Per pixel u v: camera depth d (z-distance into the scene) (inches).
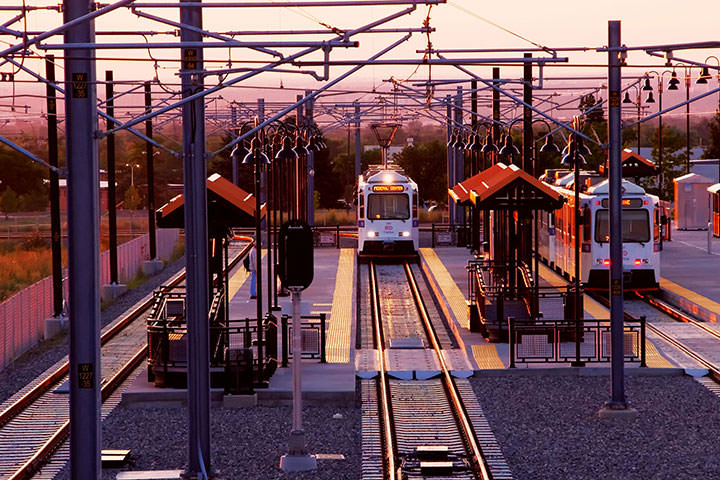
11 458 1651.1
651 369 2202.3
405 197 4751.5
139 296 3673.7
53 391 2160.4
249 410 1964.8
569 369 2219.5
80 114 1202.0
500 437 1734.7
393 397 2047.2
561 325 2428.6
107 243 6368.1
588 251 3489.2
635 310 3176.7
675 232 5880.9
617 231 1854.1
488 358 2351.1
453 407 1955.0
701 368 2202.3
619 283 1863.9
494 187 2699.3
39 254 5772.6
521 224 2883.9
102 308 3442.4
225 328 2052.2
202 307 1505.9
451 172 5723.4
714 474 1507.1
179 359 2079.2
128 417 1924.2
